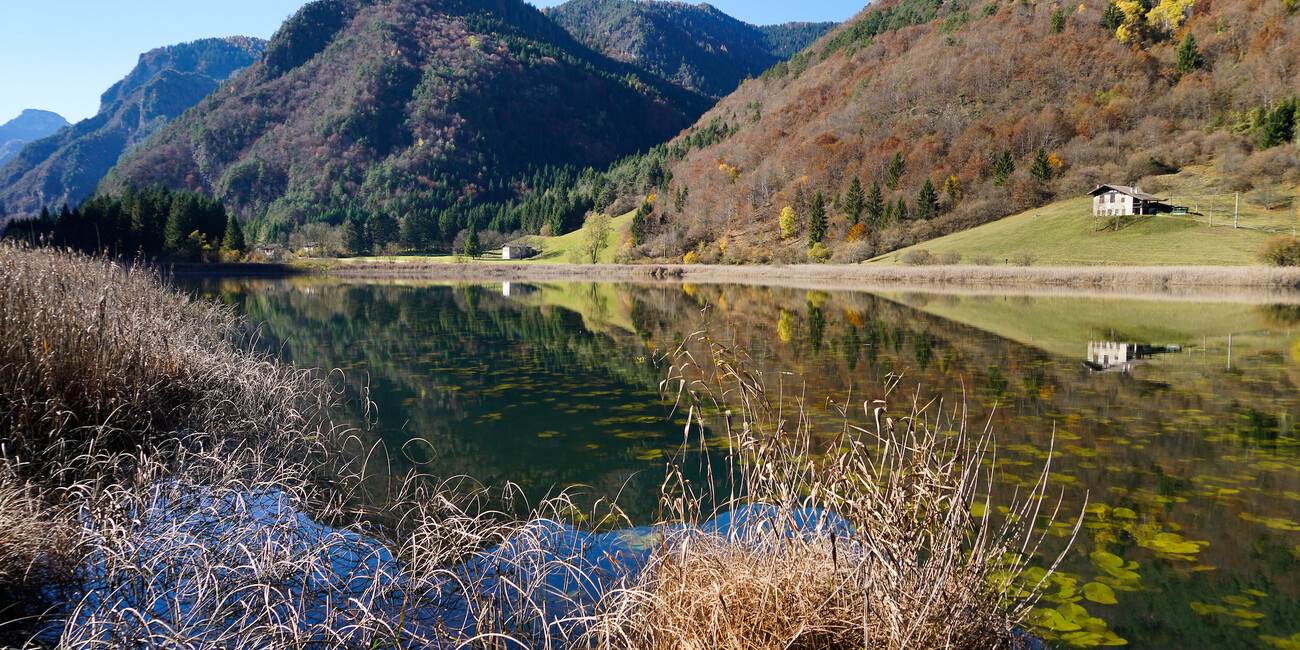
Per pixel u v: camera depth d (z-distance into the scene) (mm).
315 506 4543
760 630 2482
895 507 2652
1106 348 12203
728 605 2545
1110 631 3121
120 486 3850
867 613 2320
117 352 5809
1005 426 6852
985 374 9742
